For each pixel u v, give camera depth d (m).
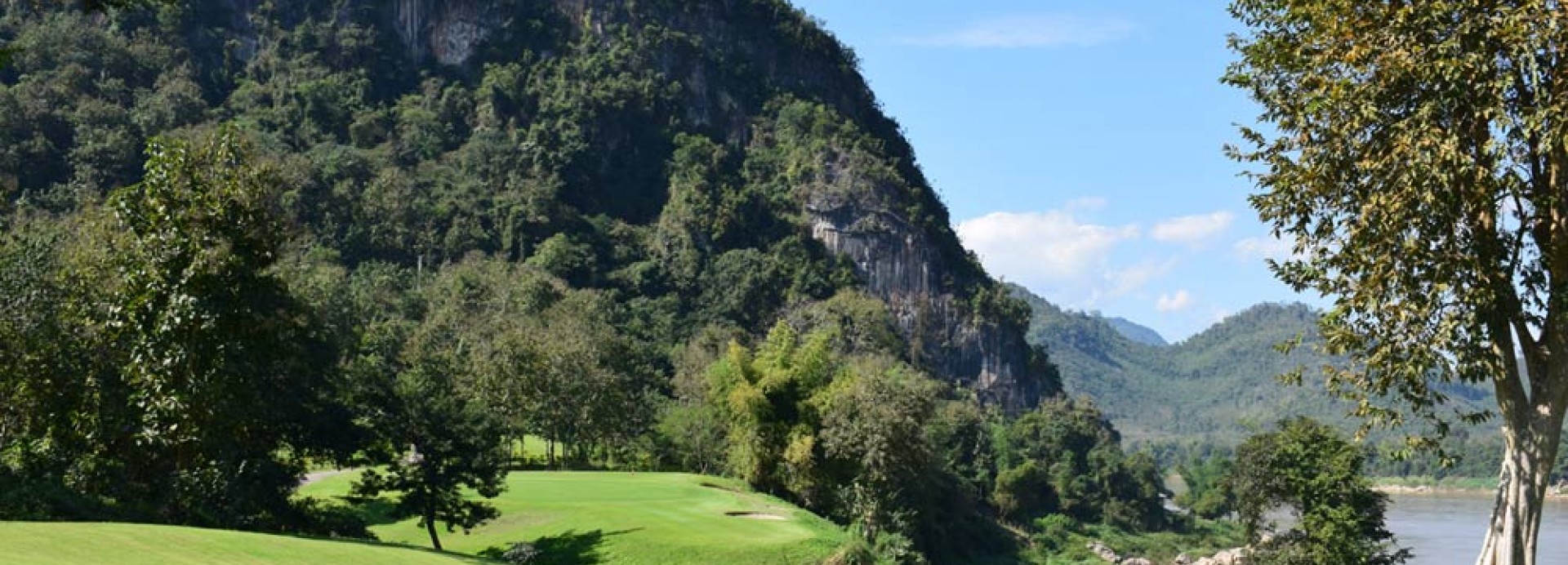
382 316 123.88
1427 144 16.27
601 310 158.50
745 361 90.94
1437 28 16.28
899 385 86.75
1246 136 19.11
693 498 68.62
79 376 40.56
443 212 185.75
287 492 43.56
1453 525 136.38
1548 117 15.88
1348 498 56.53
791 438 84.25
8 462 35.47
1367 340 17.97
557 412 94.75
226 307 37.00
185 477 36.53
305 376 49.09
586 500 64.38
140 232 37.47
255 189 39.19
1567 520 134.25
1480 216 17.06
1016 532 129.25
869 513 75.56
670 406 120.88
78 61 180.12
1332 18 17.22
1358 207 17.91
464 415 52.72
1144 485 164.88
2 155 150.12
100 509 34.06
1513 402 17.28
